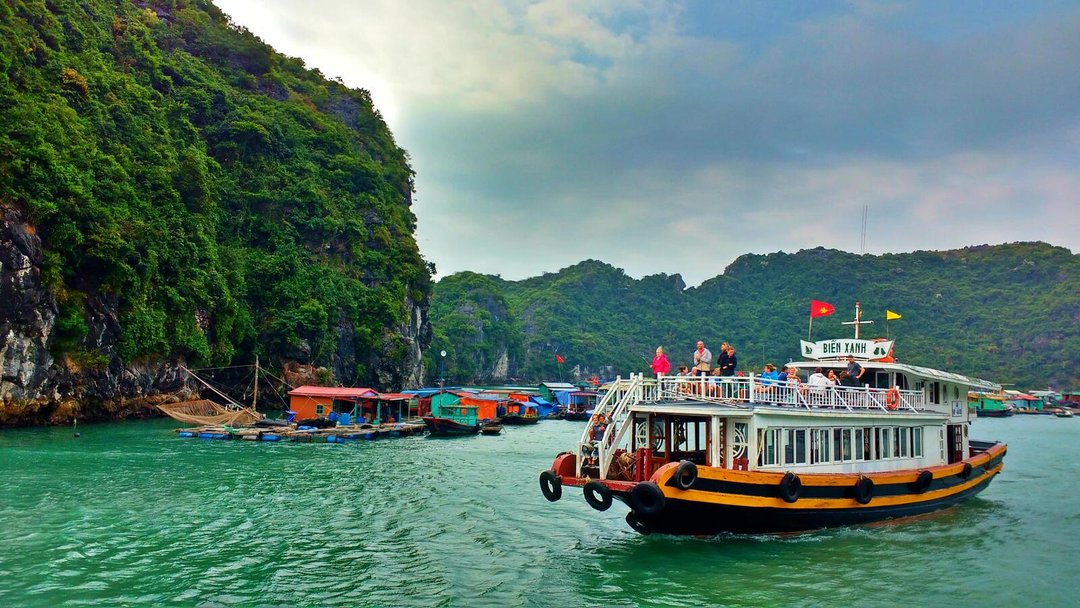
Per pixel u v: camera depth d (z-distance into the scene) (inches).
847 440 784.3
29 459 1244.5
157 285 2266.2
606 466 700.7
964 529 810.2
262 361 2815.0
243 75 3897.6
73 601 536.1
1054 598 587.2
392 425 2047.2
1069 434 2544.3
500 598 562.9
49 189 1831.9
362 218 3732.8
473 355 6732.3
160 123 2780.5
